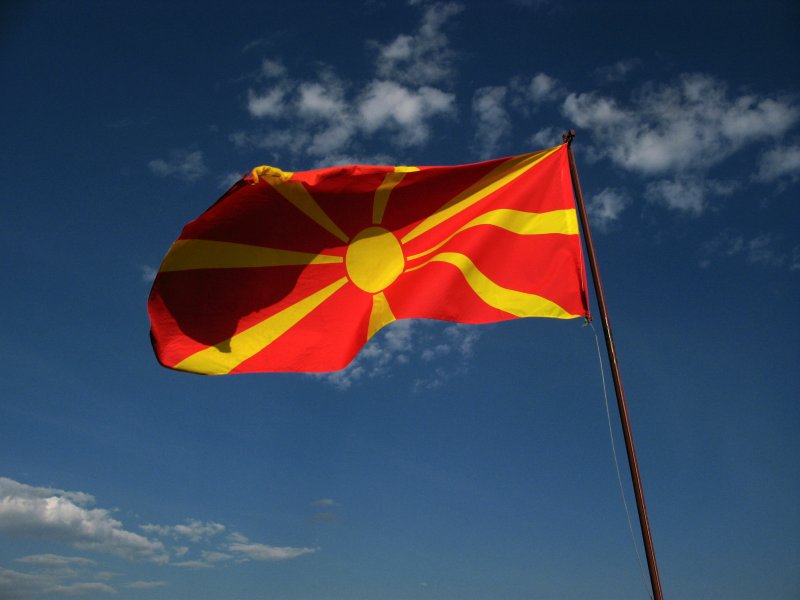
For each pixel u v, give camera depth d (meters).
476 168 13.86
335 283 13.72
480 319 13.28
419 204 13.91
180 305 13.51
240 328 13.53
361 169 13.59
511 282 13.44
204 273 13.57
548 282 13.38
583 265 13.41
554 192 13.84
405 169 13.70
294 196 13.51
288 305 13.64
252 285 13.64
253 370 13.36
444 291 13.43
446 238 13.80
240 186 13.26
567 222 13.66
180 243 13.46
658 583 10.35
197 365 13.36
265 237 13.70
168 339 13.41
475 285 13.45
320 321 13.59
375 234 13.84
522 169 14.00
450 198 13.96
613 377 11.66
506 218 13.74
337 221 13.76
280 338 13.52
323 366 13.37
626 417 11.43
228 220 13.50
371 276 13.73
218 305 13.56
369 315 13.56
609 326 12.04
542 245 13.58
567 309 13.24
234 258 13.63
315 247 13.75
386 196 13.80
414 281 13.61
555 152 14.01
